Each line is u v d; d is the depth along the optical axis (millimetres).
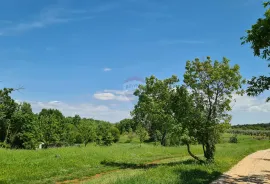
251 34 13594
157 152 42312
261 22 13242
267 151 49344
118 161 31031
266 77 15008
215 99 26969
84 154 31281
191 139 26562
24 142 70062
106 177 20188
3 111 25172
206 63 26859
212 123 26438
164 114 28078
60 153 30172
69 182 19328
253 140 93188
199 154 42844
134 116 47125
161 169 20328
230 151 42188
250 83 15391
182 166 22250
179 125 26719
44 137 69250
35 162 24547
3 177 18922
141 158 35406
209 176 18531
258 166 26094
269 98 15055
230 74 26016
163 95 28781
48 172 21781
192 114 27016
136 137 106250
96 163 28250
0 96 18172
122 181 15406
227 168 23672
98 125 99500
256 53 13867
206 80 26609
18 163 23578
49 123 72812
